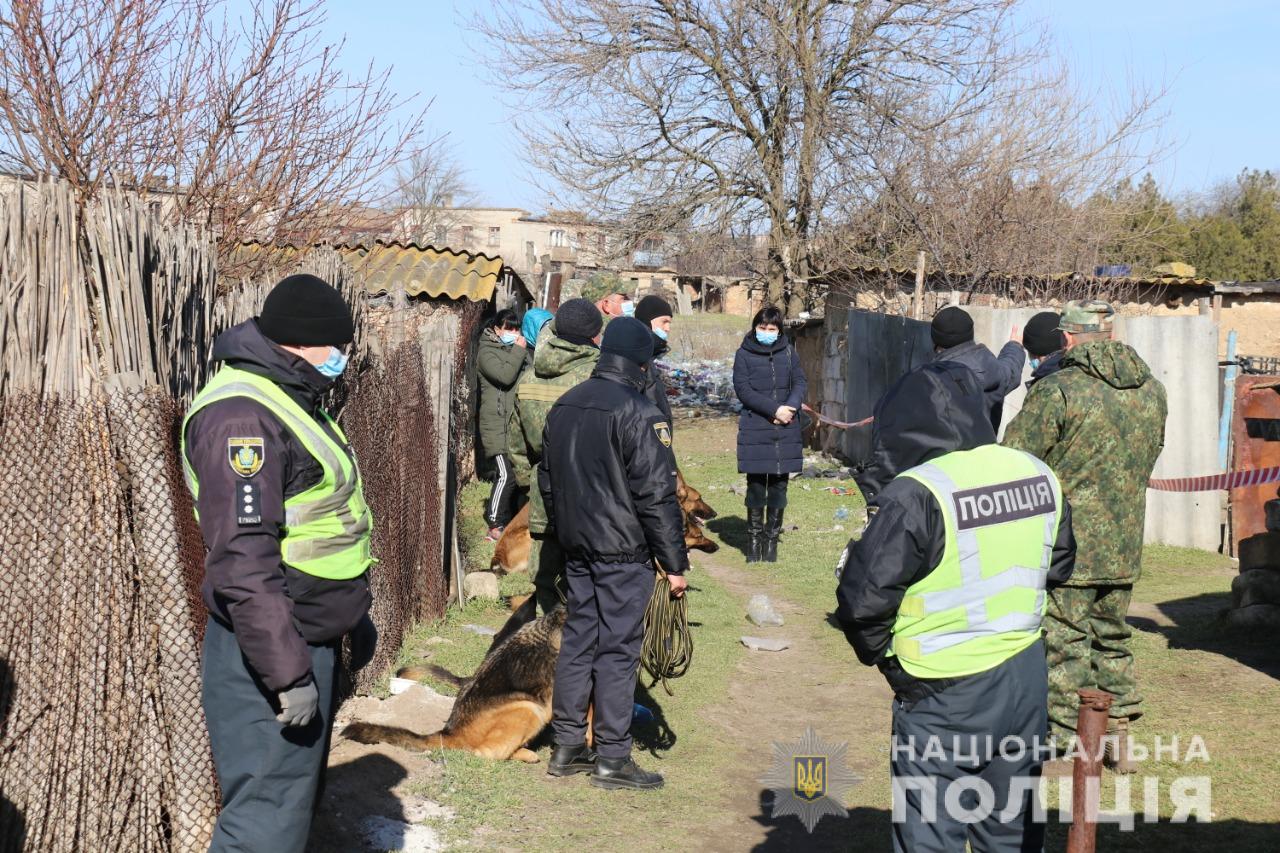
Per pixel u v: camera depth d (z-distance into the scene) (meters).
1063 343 5.31
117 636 3.24
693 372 30.20
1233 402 9.23
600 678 4.68
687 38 22.52
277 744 2.89
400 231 13.89
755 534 10.03
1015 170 18.66
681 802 4.60
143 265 3.42
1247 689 5.71
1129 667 4.76
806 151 21.55
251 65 7.24
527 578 8.66
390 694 5.57
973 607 2.87
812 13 21.70
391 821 4.04
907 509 2.85
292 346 2.92
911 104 20.31
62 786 3.12
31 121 6.68
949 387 3.05
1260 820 4.16
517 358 9.47
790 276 22.52
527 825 4.20
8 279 3.09
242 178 7.34
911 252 19.64
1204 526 9.93
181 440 3.47
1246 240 39.91
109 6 6.74
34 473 3.11
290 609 2.75
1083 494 4.67
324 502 2.95
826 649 7.30
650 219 23.14
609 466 4.54
